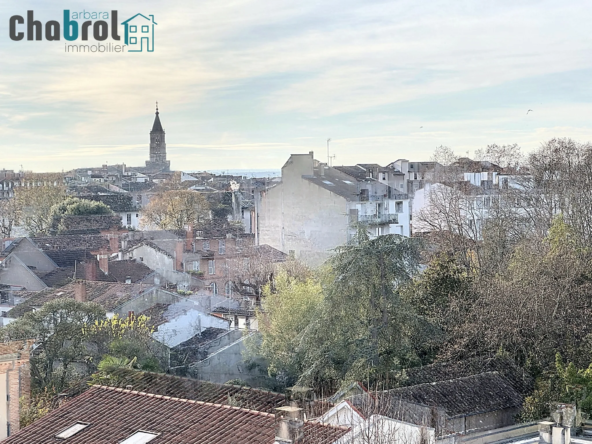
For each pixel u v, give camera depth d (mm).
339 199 93188
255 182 126188
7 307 73500
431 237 82438
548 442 27875
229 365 56156
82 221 120000
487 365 45906
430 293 53500
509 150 114500
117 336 56031
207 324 63438
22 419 35844
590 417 37656
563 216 78375
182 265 89688
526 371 45562
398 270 49156
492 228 78875
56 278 83875
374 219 97812
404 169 111125
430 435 28156
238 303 73750
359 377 44969
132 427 26656
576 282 54000
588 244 72750
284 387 51500
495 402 41156
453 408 39562
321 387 46438
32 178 133125
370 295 48531
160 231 97500
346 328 48438
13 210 127000
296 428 23297
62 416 28156
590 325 49562
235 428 25250
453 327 50406
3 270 85562
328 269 60250
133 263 89812
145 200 132125
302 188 94625
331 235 92188
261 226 96125
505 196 91438
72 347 54688
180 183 139000
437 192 96438
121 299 67625
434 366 46469
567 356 47188
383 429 26688
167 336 60156
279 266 81312
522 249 66312
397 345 47656
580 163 90312
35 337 54688
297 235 93938
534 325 48438
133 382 42812
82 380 49031
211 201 124375
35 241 89562
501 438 36375
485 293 51844
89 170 154500
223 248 94125
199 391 39438
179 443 24797
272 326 56406
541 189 91062
